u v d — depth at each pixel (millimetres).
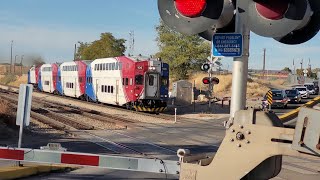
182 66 64812
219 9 3838
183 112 38875
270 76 118312
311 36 4059
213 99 49844
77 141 17297
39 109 33781
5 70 140250
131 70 36875
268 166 4008
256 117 3719
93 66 45875
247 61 4434
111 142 17359
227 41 4410
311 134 3342
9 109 22453
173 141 18641
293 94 50188
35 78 72562
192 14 3766
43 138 17812
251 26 3729
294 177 11273
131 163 5305
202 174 3896
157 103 37344
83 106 42406
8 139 16984
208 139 19688
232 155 3746
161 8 3895
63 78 56969
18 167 9609
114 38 87812
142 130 22922
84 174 10391
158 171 5148
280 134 3555
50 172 10227
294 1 3621
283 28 3670
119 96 39312
